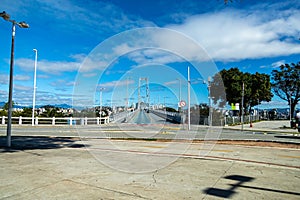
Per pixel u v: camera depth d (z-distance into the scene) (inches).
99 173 239.3
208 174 243.0
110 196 177.3
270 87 1754.4
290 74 1927.9
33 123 1069.1
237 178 229.3
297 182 217.9
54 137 563.8
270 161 310.8
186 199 174.4
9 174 230.2
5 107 1218.6
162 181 217.6
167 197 177.8
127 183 209.8
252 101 1710.1
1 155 328.2
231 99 1478.8
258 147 434.6
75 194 179.8
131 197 176.2
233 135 723.4
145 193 185.5
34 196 174.1
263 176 237.0
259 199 175.6
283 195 184.4
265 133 836.6
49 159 303.3
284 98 2022.6
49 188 191.8
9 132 407.8
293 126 1047.0
